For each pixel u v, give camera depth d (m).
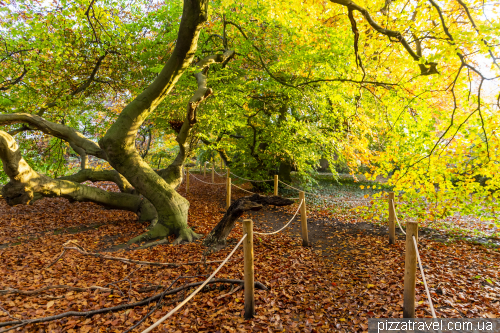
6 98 6.95
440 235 6.96
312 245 6.39
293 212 10.09
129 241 6.59
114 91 10.82
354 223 8.52
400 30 5.52
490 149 4.56
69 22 7.39
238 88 8.52
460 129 4.60
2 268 5.01
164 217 6.88
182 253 5.84
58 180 7.15
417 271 4.63
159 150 17.95
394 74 7.10
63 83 8.88
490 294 3.75
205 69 7.25
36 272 4.82
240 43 8.69
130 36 8.55
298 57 7.09
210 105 7.84
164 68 5.82
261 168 13.47
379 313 3.39
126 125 6.32
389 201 6.37
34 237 7.05
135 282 4.48
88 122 12.02
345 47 6.63
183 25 5.02
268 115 11.98
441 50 4.06
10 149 5.59
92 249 6.17
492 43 3.85
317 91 8.42
